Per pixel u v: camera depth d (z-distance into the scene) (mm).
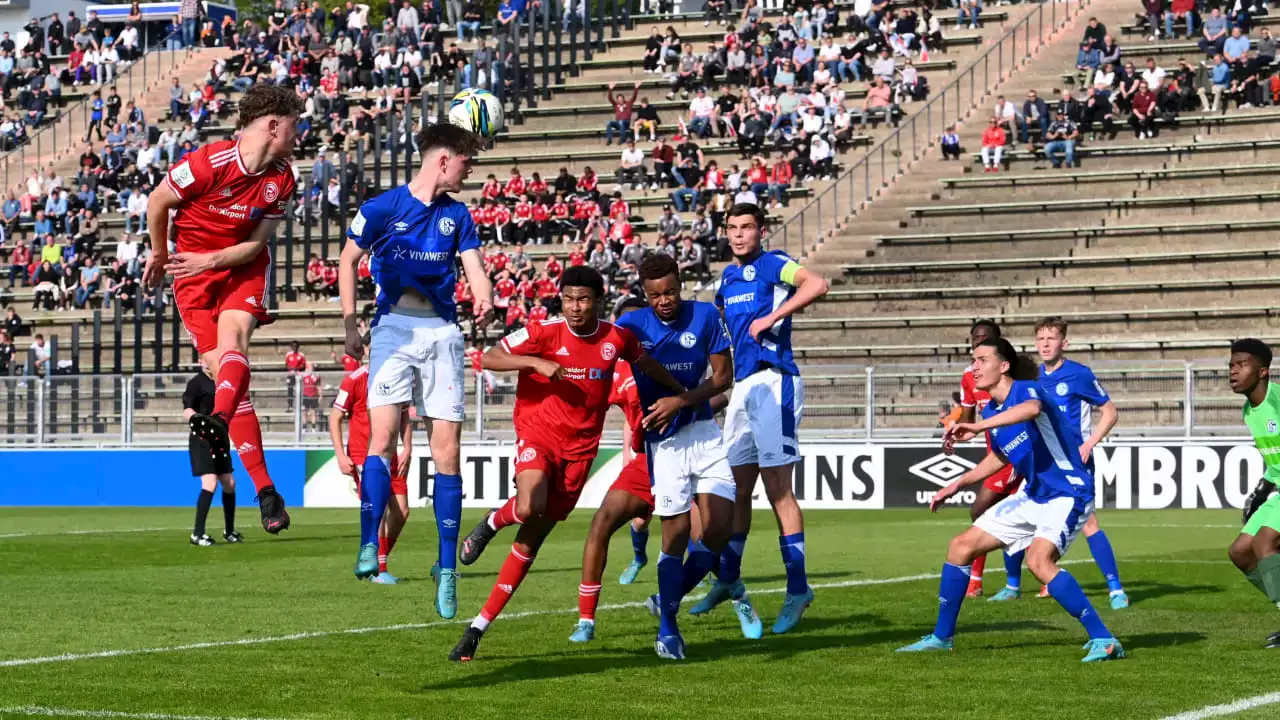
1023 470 9000
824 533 19969
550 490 8609
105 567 15273
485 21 49094
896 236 33844
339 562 15852
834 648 9375
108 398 29594
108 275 38406
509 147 40250
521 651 9227
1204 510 24453
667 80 40844
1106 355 30172
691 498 8930
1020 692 7824
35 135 45625
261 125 8766
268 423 28625
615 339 8555
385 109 41062
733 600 9961
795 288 10164
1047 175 34500
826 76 38844
